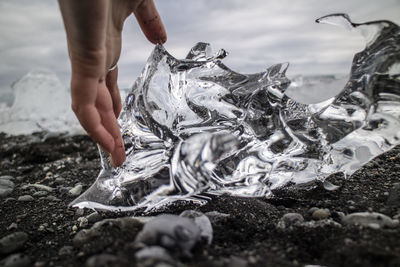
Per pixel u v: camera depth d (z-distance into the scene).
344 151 0.28
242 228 0.24
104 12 0.19
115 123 0.25
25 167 0.57
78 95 0.22
